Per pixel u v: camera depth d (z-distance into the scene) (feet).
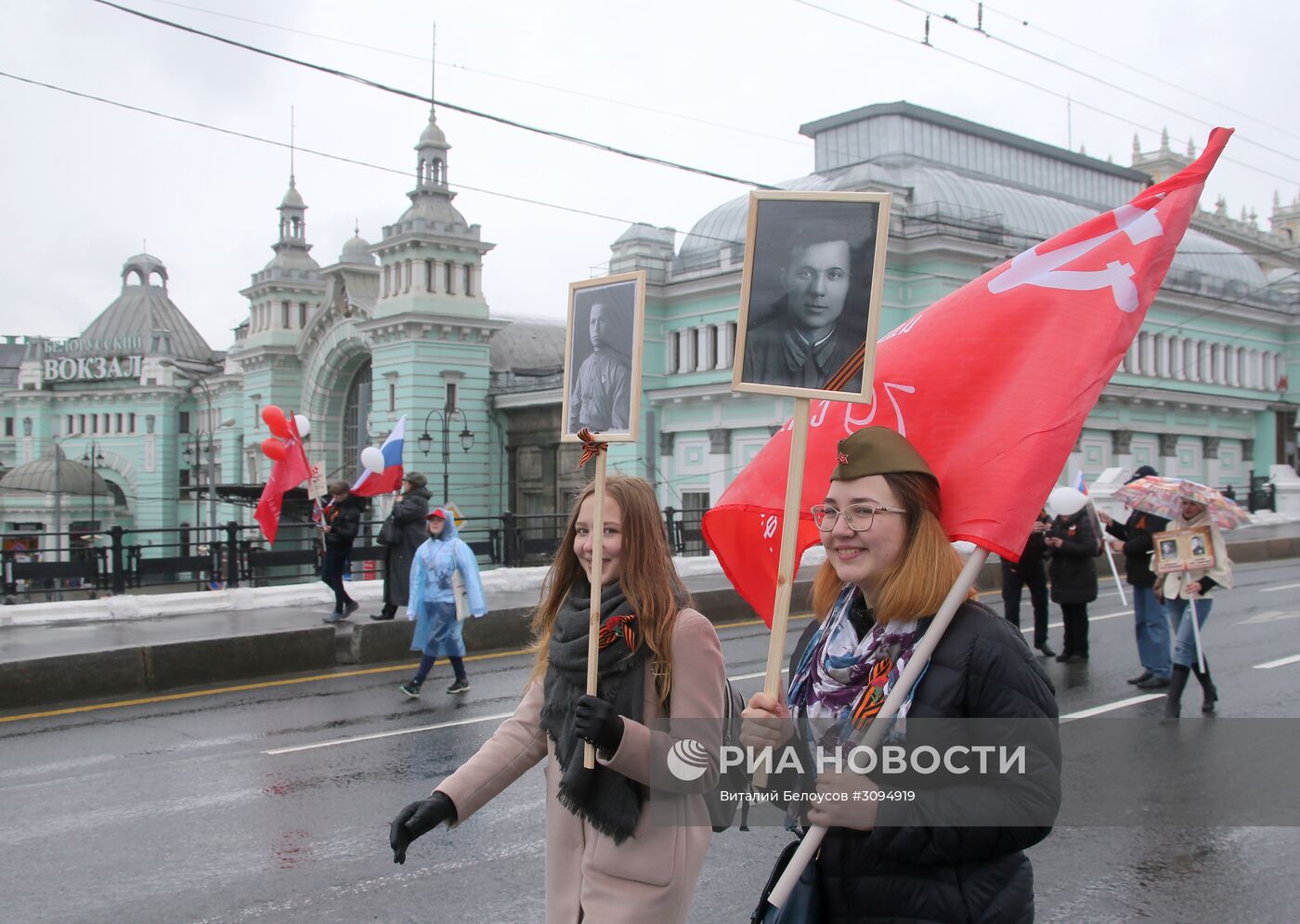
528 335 176.76
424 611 33.71
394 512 42.83
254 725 30.01
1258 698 30.78
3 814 21.81
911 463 8.43
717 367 124.06
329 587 47.29
